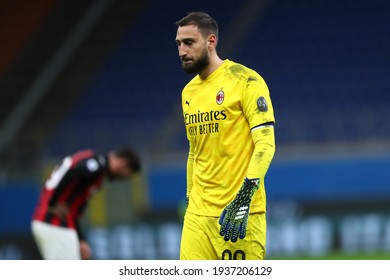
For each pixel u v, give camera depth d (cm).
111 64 8719
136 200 6644
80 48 8944
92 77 8631
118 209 6581
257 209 2289
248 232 2275
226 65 2305
